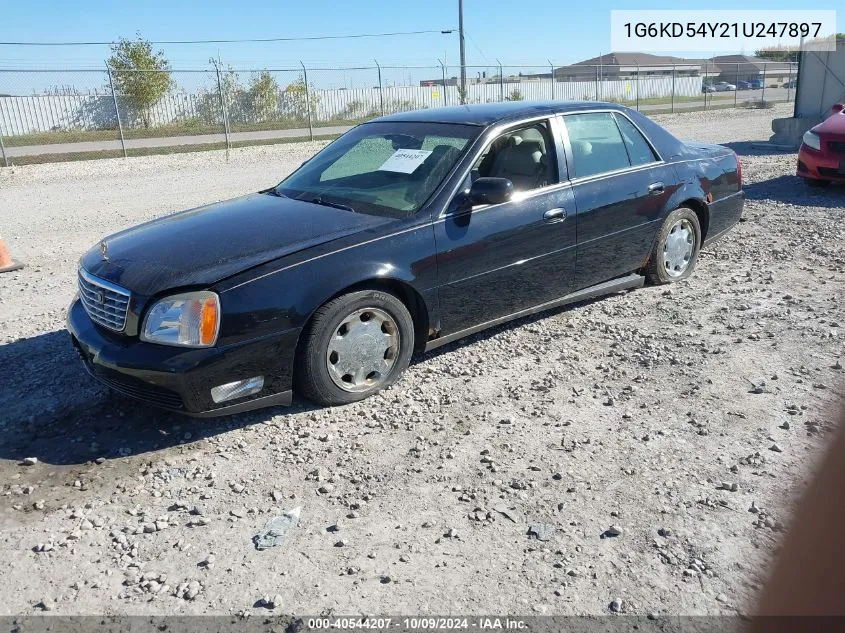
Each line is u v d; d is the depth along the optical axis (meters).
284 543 2.98
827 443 1.55
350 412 4.07
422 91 30.92
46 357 4.97
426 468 3.50
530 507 3.17
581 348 4.89
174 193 12.45
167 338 3.63
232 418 4.04
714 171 6.22
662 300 5.76
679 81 39.53
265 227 4.22
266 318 3.71
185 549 2.96
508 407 4.09
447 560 2.85
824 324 5.14
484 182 4.36
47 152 20.02
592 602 2.61
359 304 4.04
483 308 4.68
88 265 4.20
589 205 5.10
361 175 4.88
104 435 3.91
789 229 7.95
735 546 2.87
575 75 34.06
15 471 3.57
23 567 2.88
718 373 4.42
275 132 25.86
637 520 3.06
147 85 25.42
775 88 46.22
